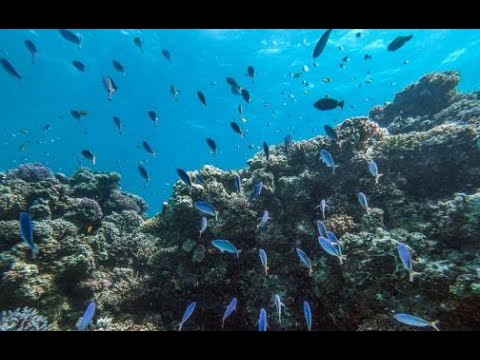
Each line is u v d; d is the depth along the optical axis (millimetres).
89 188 4727
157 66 15305
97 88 17891
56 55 14578
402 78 14188
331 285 2279
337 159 3092
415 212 2574
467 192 2697
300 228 2787
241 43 12711
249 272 2719
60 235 3244
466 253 1957
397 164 2986
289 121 19797
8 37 13117
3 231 2980
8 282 2447
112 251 3525
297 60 13352
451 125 3021
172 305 2764
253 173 3375
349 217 2740
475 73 13453
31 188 3932
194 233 2951
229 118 20297
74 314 2604
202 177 3176
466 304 1654
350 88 15414
